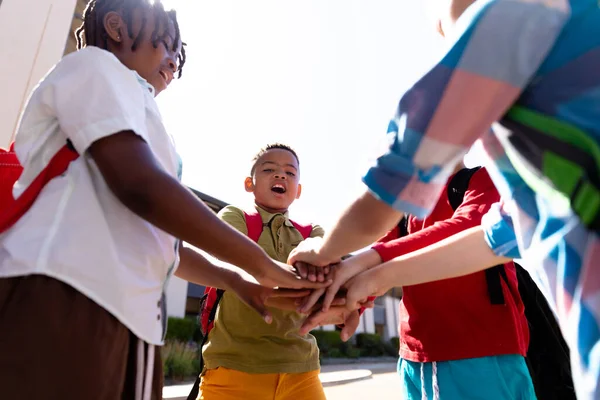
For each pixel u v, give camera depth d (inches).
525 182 30.0
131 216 35.4
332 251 47.0
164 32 46.9
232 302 76.1
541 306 65.9
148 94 41.2
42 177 34.4
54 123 35.5
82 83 34.3
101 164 32.6
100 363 29.7
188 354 389.7
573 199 24.9
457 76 28.0
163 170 33.4
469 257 51.6
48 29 149.2
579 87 24.1
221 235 35.4
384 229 37.2
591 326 23.3
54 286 29.5
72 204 32.7
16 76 138.3
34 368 27.2
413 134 29.9
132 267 33.8
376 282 55.9
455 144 29.3
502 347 54.2
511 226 45.3
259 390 70.5
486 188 60.5
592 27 24.4
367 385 347.9
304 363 74.1
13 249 30.5
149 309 34.7
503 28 26.6
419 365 59.7
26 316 28.1
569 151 24.8
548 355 64.7
